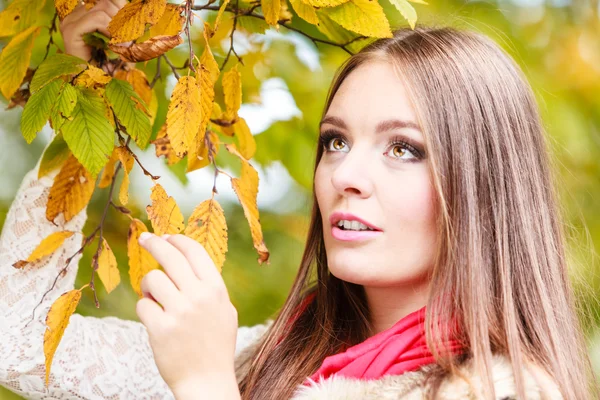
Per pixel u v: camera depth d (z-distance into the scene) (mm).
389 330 1312
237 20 1417
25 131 1098
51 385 1474
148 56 1109
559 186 1986
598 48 2443
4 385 1451
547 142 1754
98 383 1534
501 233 1335
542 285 1345
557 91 2408
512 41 2305
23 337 1438
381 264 1286
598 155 2438
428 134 1284
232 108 1309
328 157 1375
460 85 1341
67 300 1163
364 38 1440
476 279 1271
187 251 1150
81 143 1096
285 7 1421
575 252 2383
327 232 1347
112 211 2297
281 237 2557
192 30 1886
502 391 1127
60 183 1312
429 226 1297
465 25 1939
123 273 2281
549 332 1314
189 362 1124
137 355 1636
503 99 1395
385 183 1284
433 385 1159
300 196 2582
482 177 1334
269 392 1495
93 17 1300
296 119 2143
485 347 1198
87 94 1125
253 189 1285
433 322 1258
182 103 1079
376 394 1205
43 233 1467
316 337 1551
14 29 1296
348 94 1342
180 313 1120
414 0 1213
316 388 1261
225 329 1149
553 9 2426
